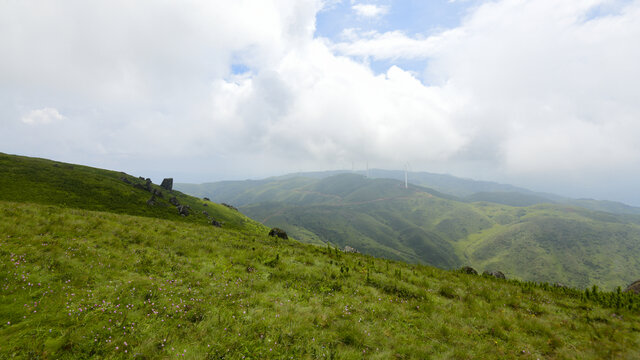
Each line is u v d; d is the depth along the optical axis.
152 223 22.27
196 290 9.84
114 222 19.25
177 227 22.95
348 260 18.56
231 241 20.06
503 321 9.98
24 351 5.62
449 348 7.75
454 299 12.55
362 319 9.13
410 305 11.06
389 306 10.56
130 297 8.49
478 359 7.27
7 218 14.70
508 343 8.45
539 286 18.47
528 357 7.62
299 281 12.35
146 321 7.38
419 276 16.55
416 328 8.98
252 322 8.01
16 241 11.48
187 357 6.12
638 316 11.68
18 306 7.03
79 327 6.61
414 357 7.14
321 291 11.45
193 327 7.38
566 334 9.45
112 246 13.69
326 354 6.88
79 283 8.98
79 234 14.62
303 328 7.98
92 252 11.88
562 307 13.08
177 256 13.97
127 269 11.02
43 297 7.66
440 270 20.62
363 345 7.51
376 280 13.80
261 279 12.01
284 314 8.69
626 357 7.84
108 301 8.01
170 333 6.99
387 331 8.52
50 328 6.43
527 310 12.13
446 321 9.77
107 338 6.43
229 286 10.69
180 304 8.55
